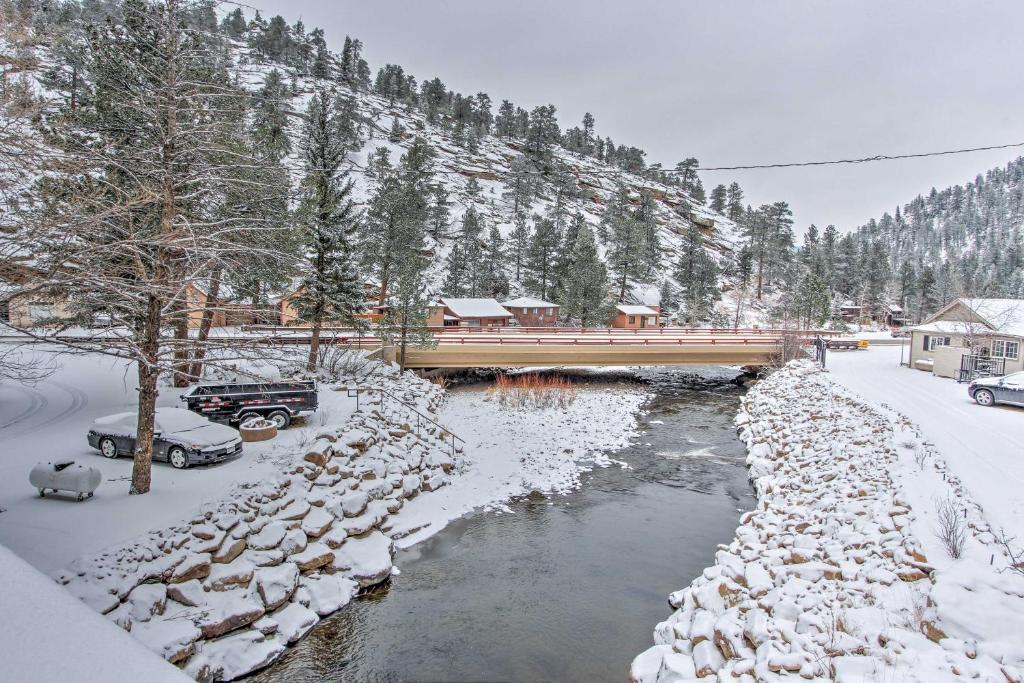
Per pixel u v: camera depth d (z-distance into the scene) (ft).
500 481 72.43
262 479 52.06
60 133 34.35
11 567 18.72
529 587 47.50
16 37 30.55
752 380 153.99
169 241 34.40
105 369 104.27
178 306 49.19
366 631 41.37
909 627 29.68
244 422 67.10
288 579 43.45
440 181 395.55
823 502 51.80
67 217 28.45
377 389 95.30
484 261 280.92
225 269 41.32
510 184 405.18
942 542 36.94
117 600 35.55
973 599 29.81
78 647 15.28
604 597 45.98
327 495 53.88
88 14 39.86
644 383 153.48
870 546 39.19
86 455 57.47
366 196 299.17
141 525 42.11
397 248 179.32
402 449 72.13
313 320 100.48
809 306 260.83
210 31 43.62
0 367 42.83
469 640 40.32
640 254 298.35
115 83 42.65
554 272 272.10
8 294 28.63
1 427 67.21
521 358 139.74
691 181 625.00
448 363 136.67
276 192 45.88
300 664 37.76
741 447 90.53
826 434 75.77
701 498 68.03
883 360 147.23
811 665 28.04
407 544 54.85
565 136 638.94
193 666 35.06
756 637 31.94
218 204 45.44
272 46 471.21
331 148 99.30
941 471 50.88
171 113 41.73
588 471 77.97
